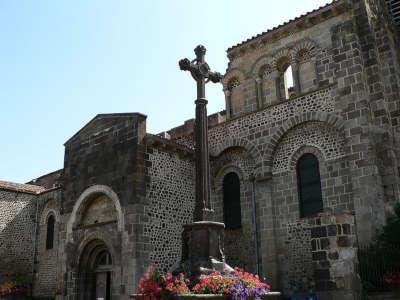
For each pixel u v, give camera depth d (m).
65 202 21.12
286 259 18.03
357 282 12.24
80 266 19.38
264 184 19.33
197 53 12.37
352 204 16.61
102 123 20.27
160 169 19.02
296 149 18.88
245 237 19.59
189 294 8.62
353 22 18.20
